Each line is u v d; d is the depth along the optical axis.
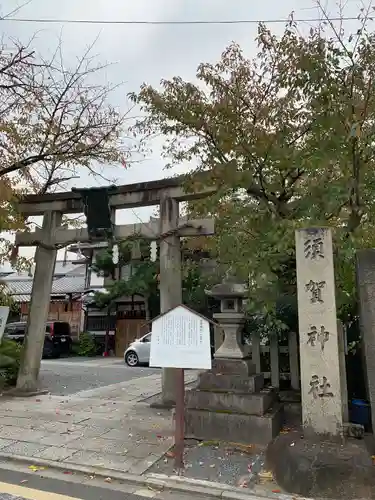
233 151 6.97
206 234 8.80
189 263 13.60
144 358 17.78
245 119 7.04
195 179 7.20
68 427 6.80
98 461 5.19
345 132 6.07
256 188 7.02
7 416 7.56
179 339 5.28
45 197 10.55
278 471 4.55
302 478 4.23
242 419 5.95
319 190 6.47
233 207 7.44
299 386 7.90
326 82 6.08
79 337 24.31
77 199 10.30
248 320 8.25
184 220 9.37
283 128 6.74
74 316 25.86
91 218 9.60
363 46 5.99
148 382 12.29
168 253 9.17
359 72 6.11
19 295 25.70
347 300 6.30
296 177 7.01
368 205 6.47
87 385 11.60
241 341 7.32
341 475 4.12
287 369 8.34
